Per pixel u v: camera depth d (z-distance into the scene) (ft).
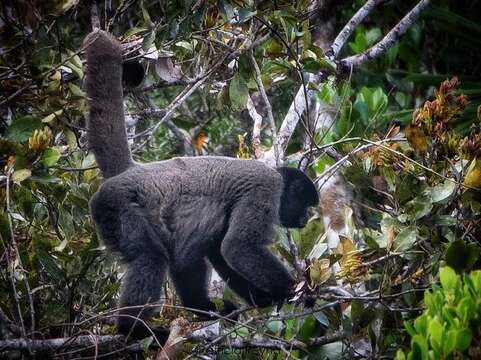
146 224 39.96
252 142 46.70
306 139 49.55
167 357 36.29
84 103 39.17
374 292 38.75
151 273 39.37
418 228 39.19
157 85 46.85
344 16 67.72
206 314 40.37
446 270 30.48
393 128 46.24
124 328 38.55
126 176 40.55
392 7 67.67
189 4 42.42
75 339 37.32
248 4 43.96
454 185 39.19
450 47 68.54
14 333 37.40
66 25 41.98
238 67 44.11
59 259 39.88
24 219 39.88
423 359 29.14
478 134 42.63
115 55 41.73
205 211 41.09
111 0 50.65
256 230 40.40
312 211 45.98
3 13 40.29
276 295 39.68
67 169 39.88
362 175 42.80
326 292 39.09
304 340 39.27
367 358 38.52
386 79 68.90
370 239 39.37
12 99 38.58
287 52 45.50
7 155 37.37
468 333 28.81
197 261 40.93
